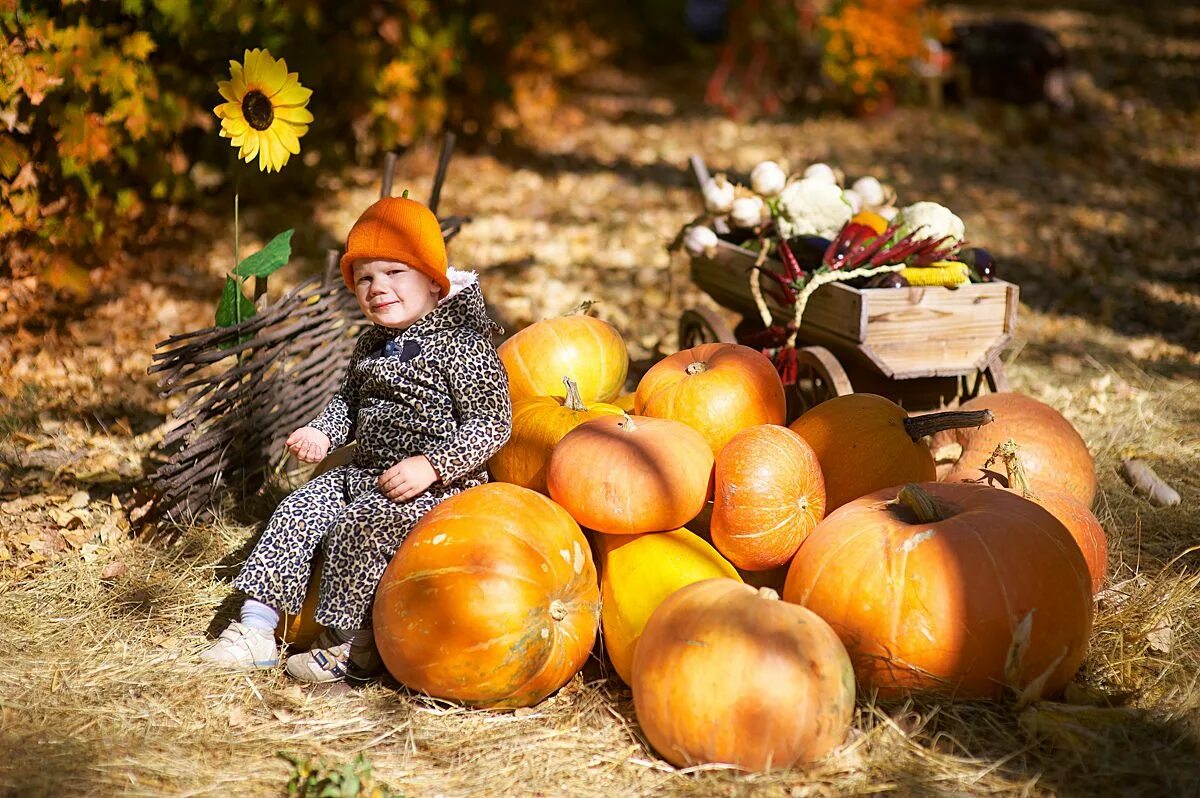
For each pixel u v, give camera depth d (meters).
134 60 6.79
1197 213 9.91
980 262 5.02
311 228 8.31
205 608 3.91
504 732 3.26
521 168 10.70
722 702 2.92
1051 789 2.96
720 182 5.65
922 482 3.77
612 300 7.46
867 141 12.33
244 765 3.09
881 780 2.97
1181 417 5.72
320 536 3.58
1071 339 6.98
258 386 4.68
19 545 4.25
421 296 3.67
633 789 2.99
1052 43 13.65
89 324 6.49
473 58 11.02
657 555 3.45
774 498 3.49
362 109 9.55
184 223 8.01
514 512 3.36
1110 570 4.14
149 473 4.94
